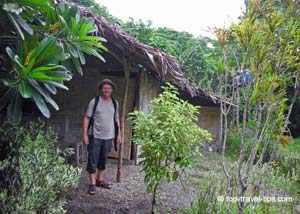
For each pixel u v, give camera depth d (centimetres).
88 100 732
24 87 216
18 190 270
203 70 1198
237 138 909
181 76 577
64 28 263
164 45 1180
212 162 757
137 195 490
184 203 459
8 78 221
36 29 257
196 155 418
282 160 613
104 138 484
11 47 250
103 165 500
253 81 256
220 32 264
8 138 304
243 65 255
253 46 248
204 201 390
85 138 475
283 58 246
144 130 410
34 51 221
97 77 731
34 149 292
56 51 229
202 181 545
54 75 227
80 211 408
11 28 236
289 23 243
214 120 1016
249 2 249
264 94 251
